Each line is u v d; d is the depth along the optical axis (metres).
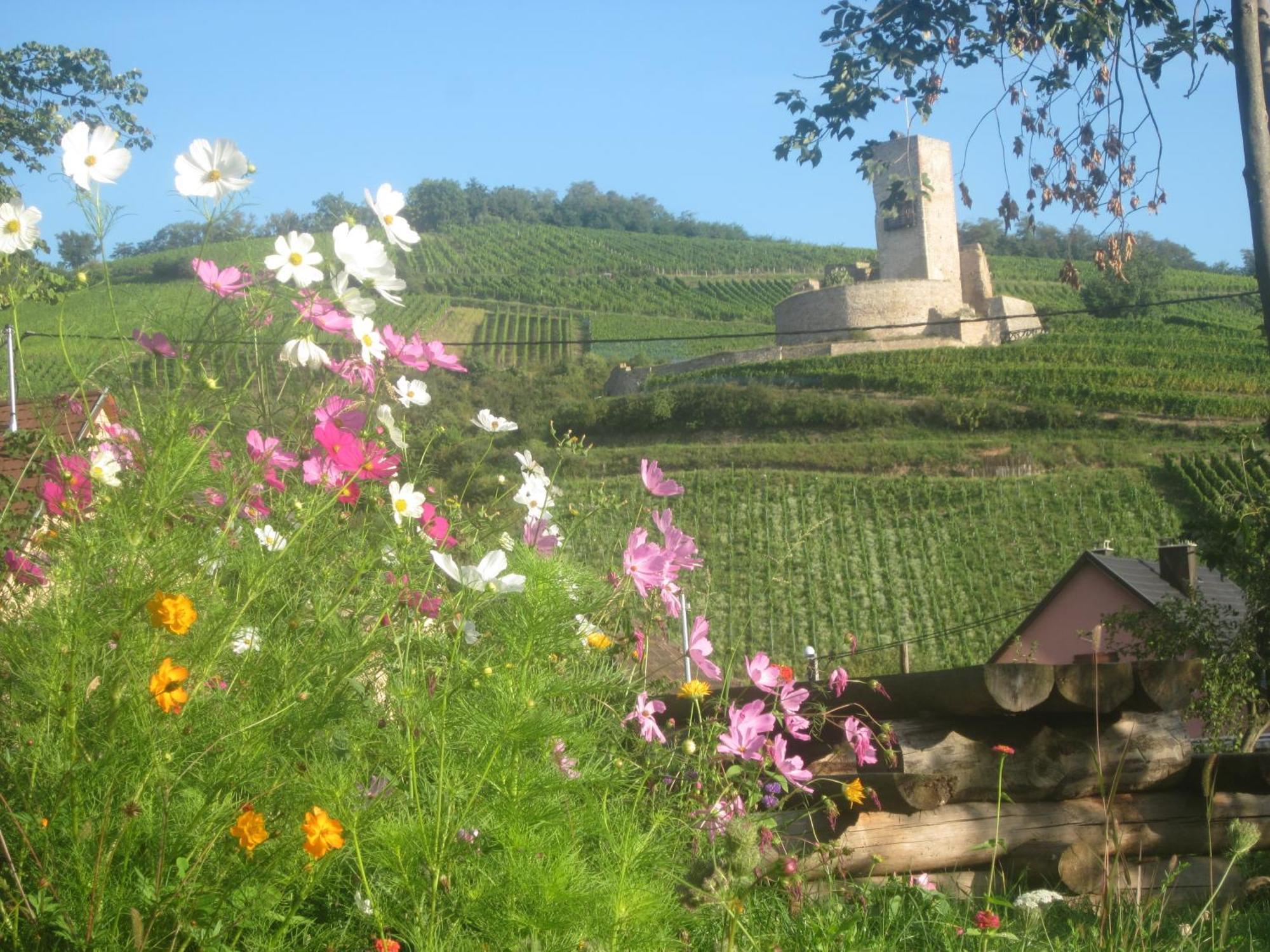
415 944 1.83
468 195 135.62
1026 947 2.80
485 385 59.84
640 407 53.09
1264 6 5.72
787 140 6.45
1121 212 5.98
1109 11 5.88
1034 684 3.83
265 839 1.78
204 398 2.12
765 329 96.38
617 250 120.00
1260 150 5.67
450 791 1.91
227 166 2.19
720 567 40.31
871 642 35.66
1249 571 10.56
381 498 2.55
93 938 1.68
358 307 2.32
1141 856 3.99
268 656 2.05
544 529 2.69
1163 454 44.94
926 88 6.36
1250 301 77.62
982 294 67.25
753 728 2.81
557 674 2.26
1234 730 10.53
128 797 1.79
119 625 1.88
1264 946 3.18
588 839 2.24
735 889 2.08
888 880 3.35
